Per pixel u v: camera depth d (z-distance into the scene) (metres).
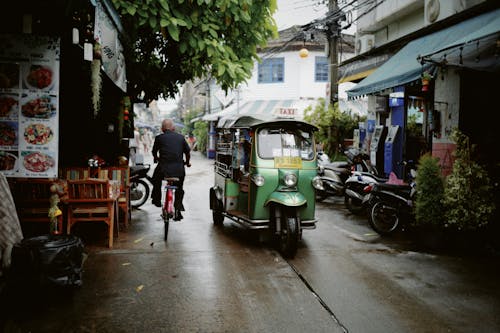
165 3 6.75
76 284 4.59
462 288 5.04
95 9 4.89
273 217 6.77
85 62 7.36
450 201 6.63
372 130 14.48
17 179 6.10
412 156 12.60
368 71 13.59
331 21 14.77
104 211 6.53
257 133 6.85
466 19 9.23
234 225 8.44
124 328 3.92
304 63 27.27
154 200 7.69
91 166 7.43
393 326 4.02
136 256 6.15
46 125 5.54
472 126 9.24
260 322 4.07
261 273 5.50
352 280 5.28
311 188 6.83
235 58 7.78
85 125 8.40
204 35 7.37
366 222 8.98
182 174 7.47
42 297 4.52
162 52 9.51
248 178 6.96
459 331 3.94
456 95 9.30
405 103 12.53
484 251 6.64
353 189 9.77
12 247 4.51
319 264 5.92
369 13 14.44
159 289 4.88
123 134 9.93
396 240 7.39
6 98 5.46
